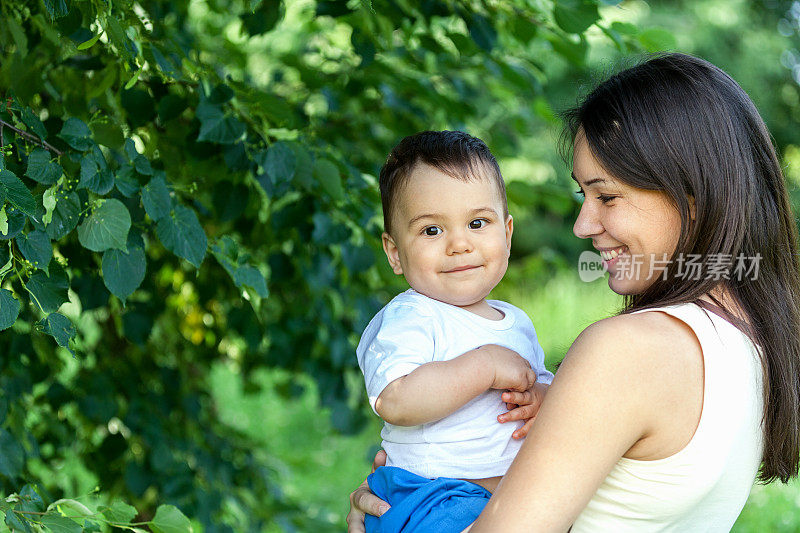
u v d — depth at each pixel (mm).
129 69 1667
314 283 2525
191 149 2008
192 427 3014
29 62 1907
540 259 3355
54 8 1545
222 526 2777
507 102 3229
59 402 2428
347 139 2918
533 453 1120
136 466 2613
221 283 2615
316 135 2578
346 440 6965
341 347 2674
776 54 10156
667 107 1206
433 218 1477
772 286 1259
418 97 2822
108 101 2014
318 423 7328
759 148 1275
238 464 3188
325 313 2689
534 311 8281
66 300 1444
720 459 1130
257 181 2016
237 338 3066
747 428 1167
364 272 2434
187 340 2971
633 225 1226
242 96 2008
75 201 1469
